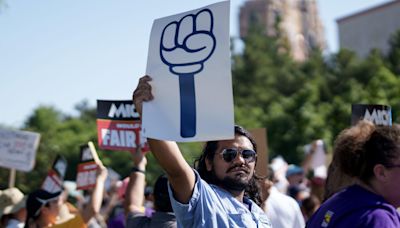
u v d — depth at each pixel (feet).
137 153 17.42
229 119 9.82
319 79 162.50
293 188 28.89
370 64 152.15
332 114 123.34
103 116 18.07
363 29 203.72
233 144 11.24
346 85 136.77
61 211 20.33
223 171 11.23
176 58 10.36
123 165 116.26
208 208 10.48
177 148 10.23
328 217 9.45
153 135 10.12
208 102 9.98
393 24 195.11
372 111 17.28
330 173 11.94
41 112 137.80
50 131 129.08
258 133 18.19
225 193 11.05
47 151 83.41
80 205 32.91
